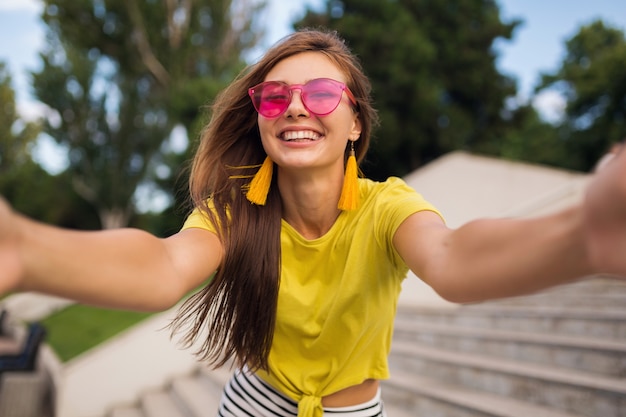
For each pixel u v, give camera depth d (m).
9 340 8.94
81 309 12.26
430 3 19.23
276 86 1.51
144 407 6.12
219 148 1.75
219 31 23.70
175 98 17.38
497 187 8.69
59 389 6.26
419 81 16.42
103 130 27.36
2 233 0.69
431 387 4.36
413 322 6.75
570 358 4.02
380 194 1.60
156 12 22.03
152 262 1.00
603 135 19.88
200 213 1.58
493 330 5.49
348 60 1.67
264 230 1.65
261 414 1.84
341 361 1.71
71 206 30.14
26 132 32.44
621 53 19.47
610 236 0.62
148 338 6.75
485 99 19.30
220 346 1.71
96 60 26.53
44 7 22.50
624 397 3.22
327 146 1.54
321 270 1.67
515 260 0.78
